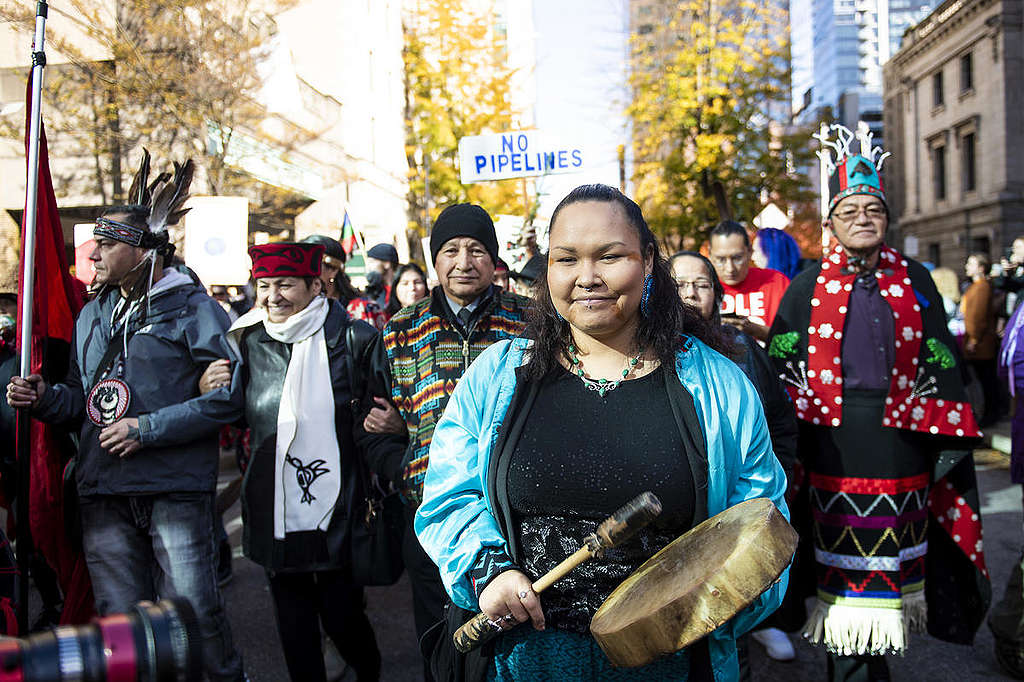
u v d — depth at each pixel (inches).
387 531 128.0
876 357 125.1
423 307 121.9
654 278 73.2
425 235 701.9
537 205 230.2
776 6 714.8
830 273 129.6
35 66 130.9
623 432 69.7
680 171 708.7
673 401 70.2
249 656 165.0
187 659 37.0
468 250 116.0
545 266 75.9
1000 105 1218.6
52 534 131.0
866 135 129.6
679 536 70.5
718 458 69.6
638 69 725.3
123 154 415.5
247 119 449.4
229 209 255.1
